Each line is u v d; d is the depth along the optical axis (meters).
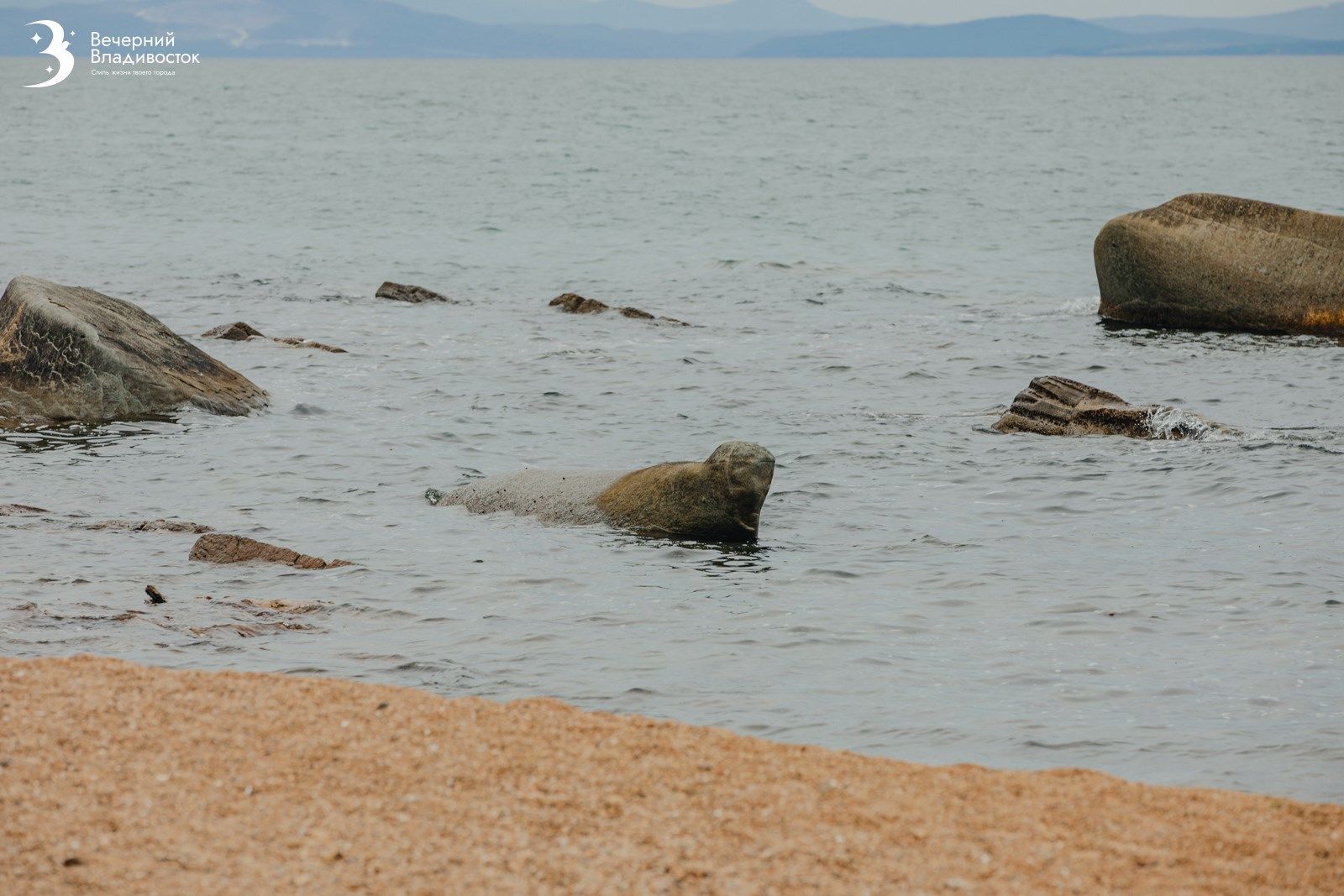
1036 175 114.19
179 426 31.78
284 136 158.62
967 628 18.81
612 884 9.34
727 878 9.46
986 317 50.38
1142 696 16.30
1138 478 27.44
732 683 16.67
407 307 51.78
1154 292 48.06
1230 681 16.80
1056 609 19.64
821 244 74.06
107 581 20.28
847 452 30.09
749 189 103.19
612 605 19.72
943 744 14.85
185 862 9.40
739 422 33.41
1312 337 45.56
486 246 72.06
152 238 71.81
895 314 51.31
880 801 10.85
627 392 36.88
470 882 9.31
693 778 11.16
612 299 55.31
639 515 23.92
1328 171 112.31
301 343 42.19
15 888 8.94
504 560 21.98
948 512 25.36
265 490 26.53
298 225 79.81
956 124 196.25
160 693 12.62
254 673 13.38
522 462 29.58
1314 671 17.11
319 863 9.49
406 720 12.19
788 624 18.92
